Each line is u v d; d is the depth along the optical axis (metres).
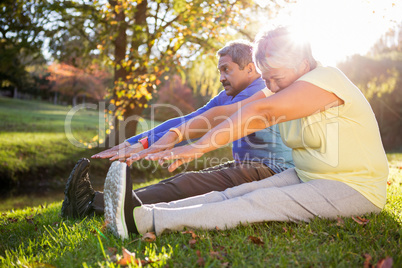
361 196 1.82
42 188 9.52
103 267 1.43
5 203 7.35
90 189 2.45
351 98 1.75
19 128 15.73
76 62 9.69
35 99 38.88
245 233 1.72
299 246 1.59
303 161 1.92
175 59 7.94
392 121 19.36
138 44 8.31
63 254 1.68
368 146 1.81
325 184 1.83
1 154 10.68
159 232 1.71
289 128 1.95
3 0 8.57
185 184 2.05
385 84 10.80
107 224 1.76
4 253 1.88
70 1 8.41
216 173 2.16
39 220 2.69
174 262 1.47
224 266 1.42
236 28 8.40
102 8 8.32
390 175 4.27
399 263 1.35
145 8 8.59
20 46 8.69
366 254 1.44
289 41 1.75
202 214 1.74
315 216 1.82
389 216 1.97
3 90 37.88
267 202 1.77
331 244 1.57
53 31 8.62
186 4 7.64
